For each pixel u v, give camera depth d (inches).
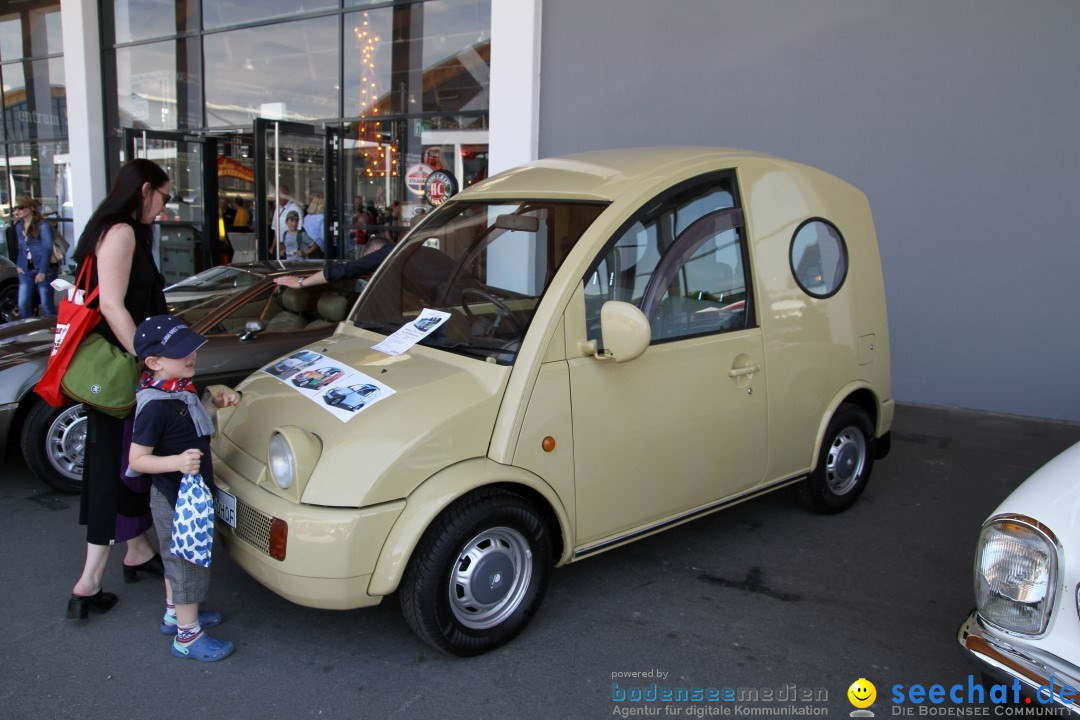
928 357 274.2
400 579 113.3
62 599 145.3
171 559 122.0
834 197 174.9
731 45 288.8
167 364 115.6
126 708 113.7
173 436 117.1
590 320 129.4
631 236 134.6
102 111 508.1
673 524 145.6
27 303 418.9
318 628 136.2
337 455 114.0
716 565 161.5
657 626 137.6
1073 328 249.8
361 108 413.7
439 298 146.9
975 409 269.4
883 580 156.0
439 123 389.4
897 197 269.6
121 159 500.4
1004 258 256.7
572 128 326.3
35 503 190.2
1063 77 239.6
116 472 132.3
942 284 267.6
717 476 150.3
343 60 416.2
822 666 126.9
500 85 332.2
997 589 97.4
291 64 434.6
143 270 134.3
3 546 166.9
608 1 308.8
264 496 117.1
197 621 127.2
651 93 306.8
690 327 143.6
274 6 435.5
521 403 120.8
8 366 186.5
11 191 606.2
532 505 127.3
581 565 160.7
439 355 132.6
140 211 133.8
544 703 116.2
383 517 112.3
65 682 119.7
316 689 118.7
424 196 399.2
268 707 114.5
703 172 147.1
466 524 117.6
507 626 127.5
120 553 165.2
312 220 427.2
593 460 130.1
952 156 258.8
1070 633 90.8
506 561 125.8
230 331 212.4
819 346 167.3
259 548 116.8
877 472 216.1
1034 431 249.0
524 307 130.3
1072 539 92.8
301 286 206.2
